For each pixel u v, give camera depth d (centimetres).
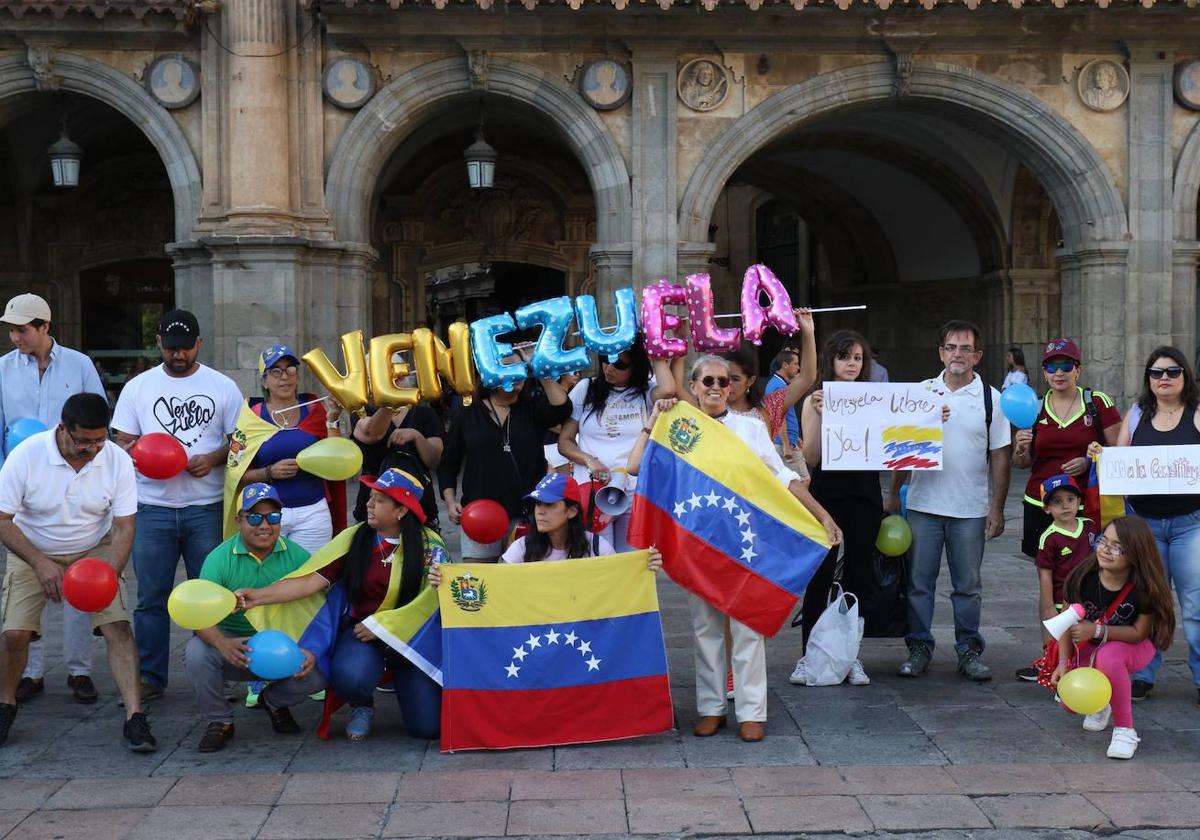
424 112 1430
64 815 483
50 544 585
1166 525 644
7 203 1861
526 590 571
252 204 1371
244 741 583
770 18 1408
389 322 1948
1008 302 1917
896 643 784
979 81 1462
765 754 554
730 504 585
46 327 686
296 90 1396
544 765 542
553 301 636
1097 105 1473
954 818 475
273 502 582
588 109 1424
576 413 664
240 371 1370
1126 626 558
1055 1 1377
